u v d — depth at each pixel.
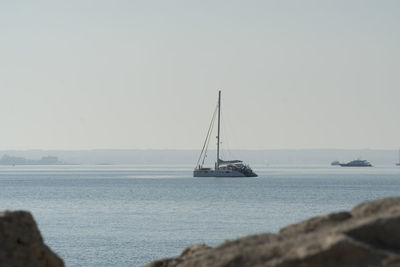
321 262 23.72
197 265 26.44
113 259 100.50
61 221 164.12
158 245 115.44
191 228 144.75
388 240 24.80
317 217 28.86
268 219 167.25
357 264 23.48
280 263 24.03
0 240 27.06
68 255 104.62
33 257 27.69
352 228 25.12
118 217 174.88
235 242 28.03
